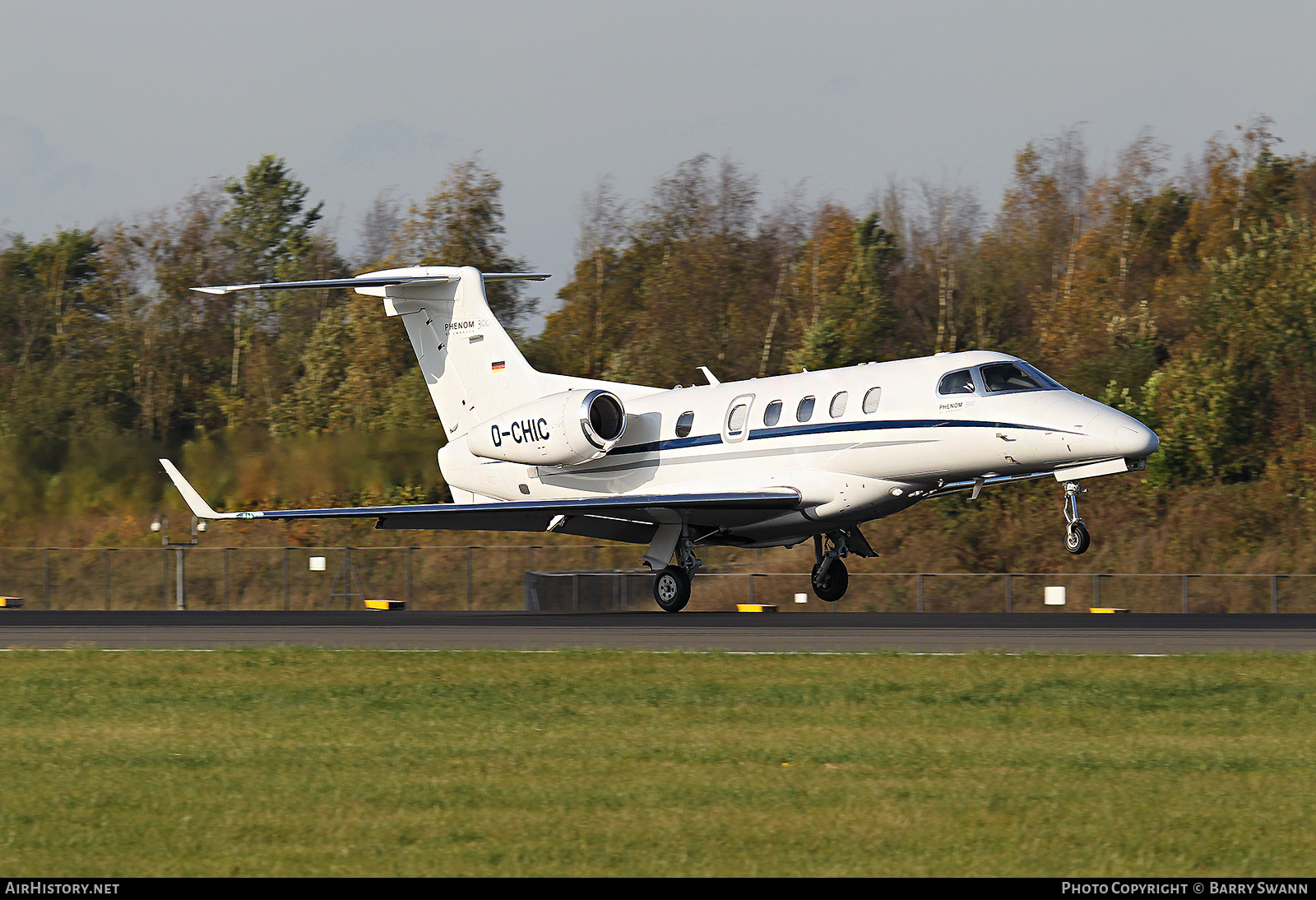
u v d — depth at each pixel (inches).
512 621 3238.2
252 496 5866.1
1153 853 1096.2
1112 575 4849.9
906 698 1844.2
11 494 5826.8
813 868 1061.1
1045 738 1571.1
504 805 1251.2
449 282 3983.8
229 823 1197.1
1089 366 6811.0
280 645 2598.4
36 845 1144.8
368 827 1181.7
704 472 3499.0
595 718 1728.6
